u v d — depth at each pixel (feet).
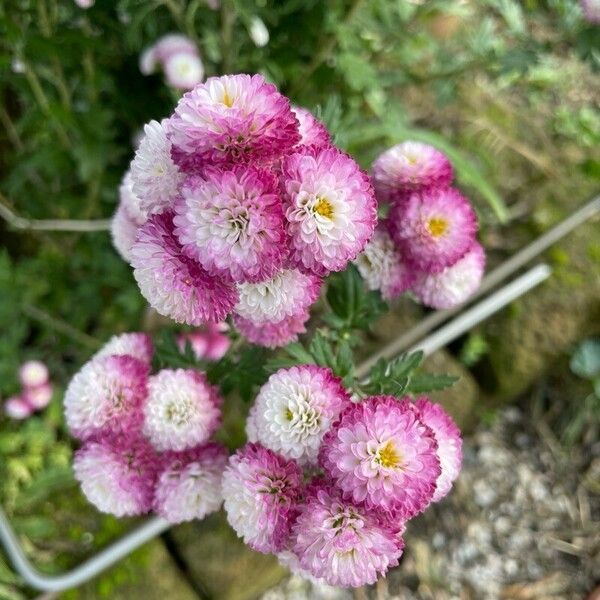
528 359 1.23
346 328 0.77
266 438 0.62
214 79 0.54
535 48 1.16
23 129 1.18
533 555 1.21
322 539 0.57
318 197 0.55
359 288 0.75
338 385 0.62
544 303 1.24
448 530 1.22
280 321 0.65
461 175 1.20
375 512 0.56
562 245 1.28
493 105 1.47
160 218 0.58
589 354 1.24
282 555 0.65
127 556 1.07
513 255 1.28
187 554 1.08
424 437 0.57
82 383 0.71
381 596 1.16
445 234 0.69
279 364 0.70
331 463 0.56
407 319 1.24
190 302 0.59
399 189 0.72
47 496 1.12
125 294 1.19
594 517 1.24
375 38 1.37
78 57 1.03
